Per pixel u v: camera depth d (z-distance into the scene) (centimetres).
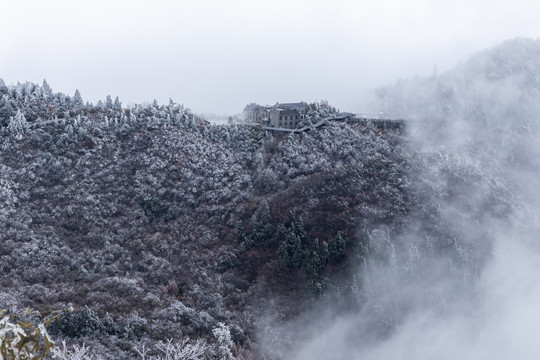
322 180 11950
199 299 9206
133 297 8644
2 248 9394
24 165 11806
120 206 11525
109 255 9944
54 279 8988
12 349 1348
